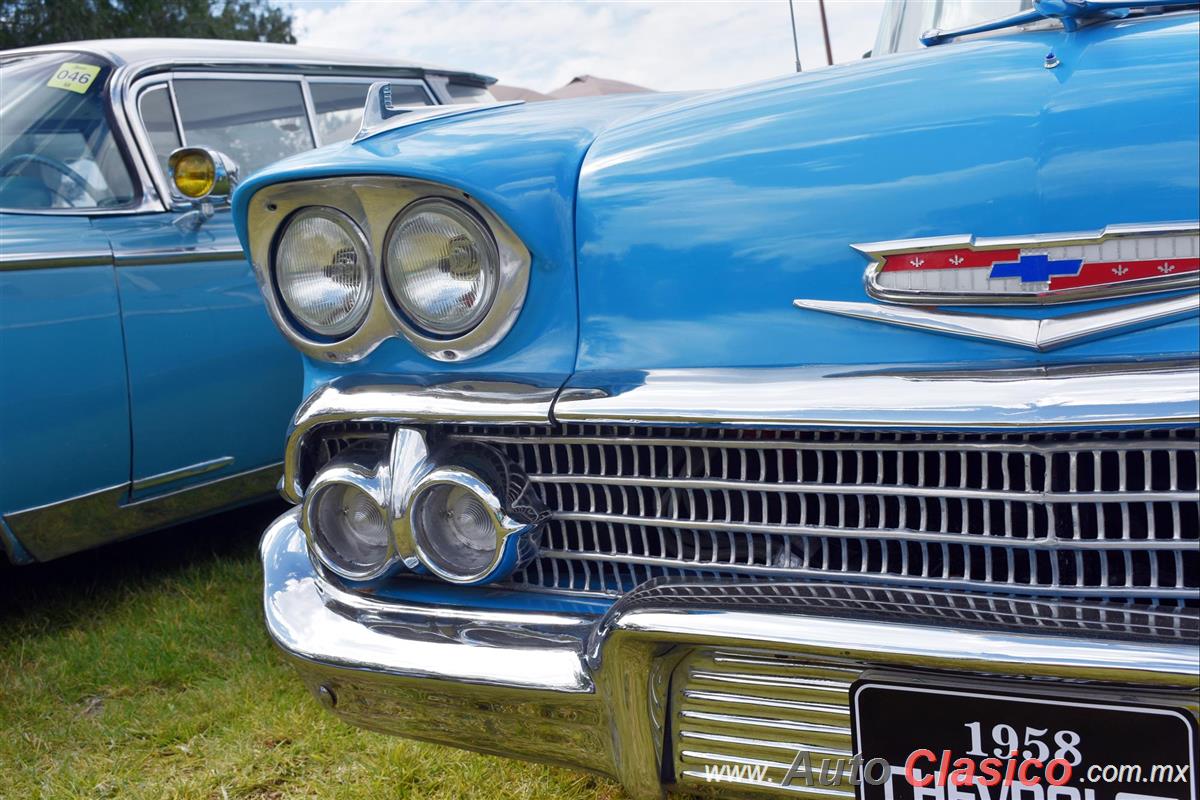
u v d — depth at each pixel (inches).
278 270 62.4
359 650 60.1
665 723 53.2
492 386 57.9
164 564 125.0
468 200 56.4
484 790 75.8
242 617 106.2
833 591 49.6
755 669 50.9
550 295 58.1
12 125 109.6
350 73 147.6
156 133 119.0
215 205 115.4
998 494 48.2
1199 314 45.1
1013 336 47.7
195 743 85.7
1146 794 44.6
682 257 55.0
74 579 122.1
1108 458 47.8
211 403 115.3
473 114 68.2
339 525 63.7
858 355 51.4
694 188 54.9
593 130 62.0
